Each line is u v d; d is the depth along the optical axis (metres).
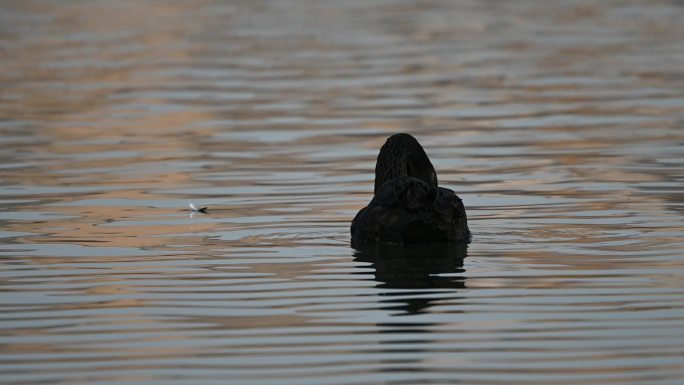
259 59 62.12
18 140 40.88
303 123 43.75
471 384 16.80
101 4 94.75
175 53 65.00
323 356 18.00
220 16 84.38
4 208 29.97
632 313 19.84
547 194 30.91
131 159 37.22
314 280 22.30
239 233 26.67
